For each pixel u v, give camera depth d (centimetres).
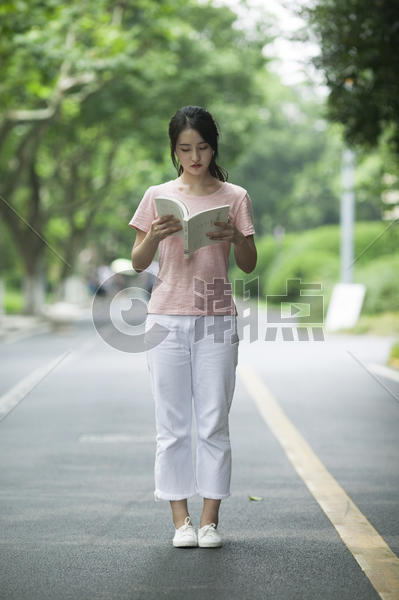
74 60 5797
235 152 7569
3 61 5881
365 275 6166
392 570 1106
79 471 1719
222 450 1216
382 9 2852
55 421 2330
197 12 7719
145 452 1909
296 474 1686
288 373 3472
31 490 1562
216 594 1019
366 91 3042
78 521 1353
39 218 8338
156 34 6744
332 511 1406
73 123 7625
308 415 2427
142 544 1230
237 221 1199
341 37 2902
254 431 2170
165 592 1027
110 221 11369
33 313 8144
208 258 1188
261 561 1145
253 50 7662
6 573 1105
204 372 1202
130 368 3709
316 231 9294
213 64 7381
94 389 3008
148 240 1127
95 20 6034
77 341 5253
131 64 5994
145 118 7219
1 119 6619
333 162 6856
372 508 1426
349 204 6788
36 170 8700
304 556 1166
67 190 9906
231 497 1504
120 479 1647
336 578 1076
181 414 1218
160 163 7562
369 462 1802
